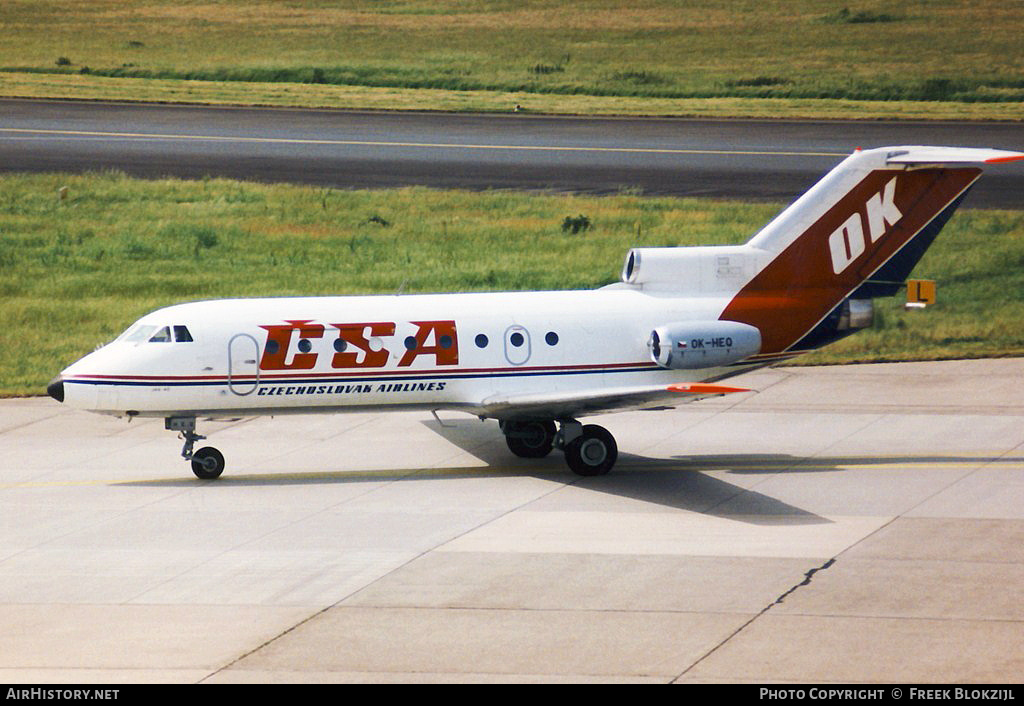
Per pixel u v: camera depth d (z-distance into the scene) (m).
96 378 90.25
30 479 95.31
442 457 100.25
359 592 68.81
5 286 164.62
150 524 82.38
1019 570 70.50
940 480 90.25
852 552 74.25
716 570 71.38
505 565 72.88
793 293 98.44
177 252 177.62
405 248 177.25
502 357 94.19
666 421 111.50
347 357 92.25
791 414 112.94
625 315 96.25
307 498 88.25
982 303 156.50
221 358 91.00
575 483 91.31
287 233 184.00
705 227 180.25
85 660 59.78
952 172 98.50
